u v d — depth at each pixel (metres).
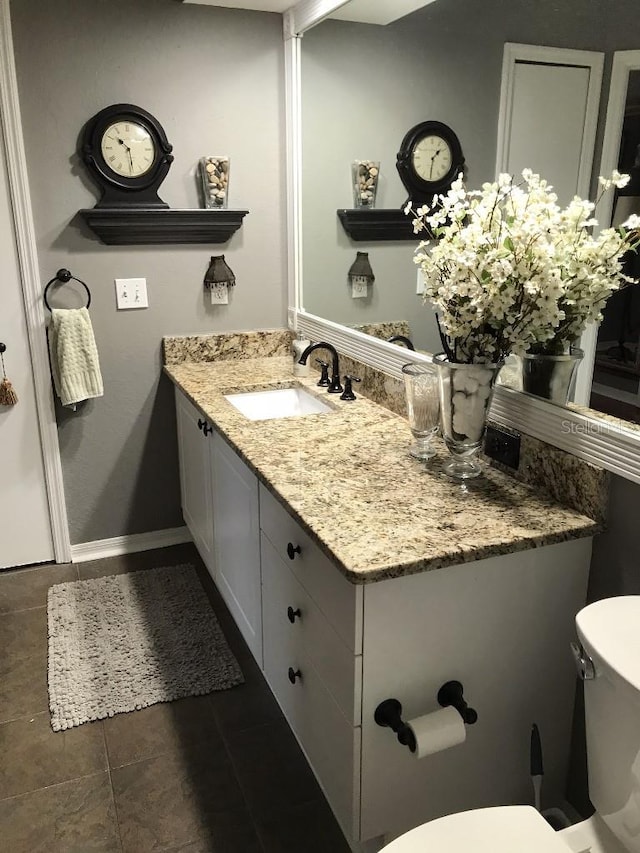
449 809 1.55
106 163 2.55
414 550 1.33
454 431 1.65
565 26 1.44
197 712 2.12
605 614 1.23
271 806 1.80
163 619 2.54
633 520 1.41
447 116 1.88
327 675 1.49
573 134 1.44
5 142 2.46
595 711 1.21
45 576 2.85
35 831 1.71
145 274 2.75
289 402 2.64
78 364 2.66
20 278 2.61
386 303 2.27
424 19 1.93
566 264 1.41
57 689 2.18
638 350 1.31
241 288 2.92
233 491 2.13
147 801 1.81
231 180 2.77
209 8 2.58
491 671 1.49
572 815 1.68
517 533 1.41
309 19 2.46
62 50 2.44
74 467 2.88
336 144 2.44
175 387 2.88
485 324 1.53
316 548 1.47
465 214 1.60
